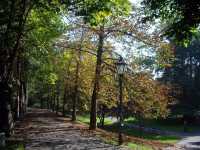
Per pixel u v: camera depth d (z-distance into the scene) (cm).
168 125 7606
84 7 1714
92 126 3522
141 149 2481
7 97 2483
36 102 12244
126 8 1761
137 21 3278
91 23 1738
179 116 7994
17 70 3472
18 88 3656
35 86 8606
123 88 3503
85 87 4431
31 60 3903
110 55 3450
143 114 4003
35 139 2572
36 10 2355
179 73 8450
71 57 4422
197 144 4481
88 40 3597
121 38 3362
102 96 3750
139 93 3559
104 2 1691
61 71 5072
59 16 2561
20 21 2195
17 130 3206
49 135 2891
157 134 5650
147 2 1433
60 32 2794
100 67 3438
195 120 7919
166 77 8381
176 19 1409
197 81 8669
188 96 8131
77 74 4712
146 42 3306
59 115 6531
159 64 3434
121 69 2480
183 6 1236
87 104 5256
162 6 1397
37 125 3847
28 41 2819
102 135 3028
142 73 3500
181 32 1294
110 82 3606
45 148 2167
